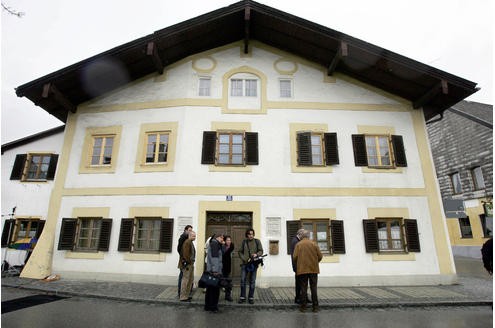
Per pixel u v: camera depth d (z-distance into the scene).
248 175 9.91
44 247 9.71
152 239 9.70
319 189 9.91
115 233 9.68
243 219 9.79
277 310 6.59
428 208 9.98
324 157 10.26
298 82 11.14
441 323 5.66
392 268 9.34
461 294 7.91
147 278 9.09
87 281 9.10
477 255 16.95
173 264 9.09
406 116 10.92
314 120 10.66
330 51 10.62
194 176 9.84
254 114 10.59
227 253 7.42
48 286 8.33
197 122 10.42
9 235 11.58
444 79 9.74
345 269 9.25
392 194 10.02
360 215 9.77
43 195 11.91
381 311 6.56
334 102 10.92
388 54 9.80
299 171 10.04
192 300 7.11
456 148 18.55
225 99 10.75
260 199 9.71
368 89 11.14
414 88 10.59
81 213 10.01
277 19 10.31
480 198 16.88
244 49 11.42
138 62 10.52
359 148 10.38
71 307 6.47
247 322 5.62
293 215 9.63
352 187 10.00
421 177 10.27
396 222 9.96
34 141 12.57
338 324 5.55
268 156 10.15
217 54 11.43
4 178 12.23
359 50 10.00
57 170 10.52
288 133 10.43
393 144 10.48
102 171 10.30
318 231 9.73
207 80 11.16
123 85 11.16
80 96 11.03
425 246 9.62
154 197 9.75
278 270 9.16
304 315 6.19
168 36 10.04
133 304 6.88
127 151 10.40
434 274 9.39
